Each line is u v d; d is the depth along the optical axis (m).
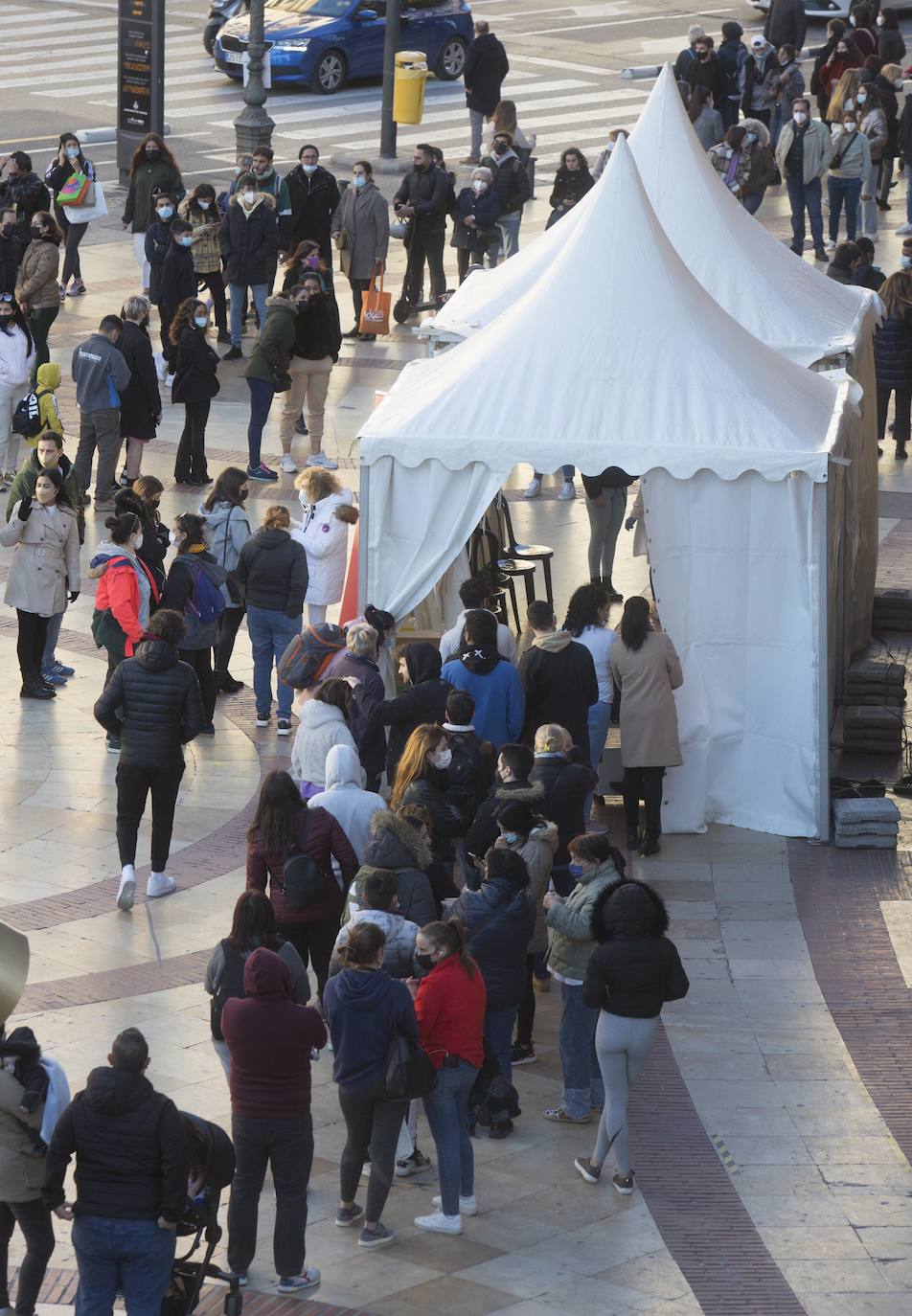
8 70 116.31
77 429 64.31
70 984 32.84
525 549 49.38
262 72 89.69
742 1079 30.58
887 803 40.28
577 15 131.38
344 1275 24.61
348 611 45.28
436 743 32.06
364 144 100.25
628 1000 26.42
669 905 36.94
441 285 77.94
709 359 40.53
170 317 67.38
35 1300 23.30
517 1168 27.86
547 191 94.62
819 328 47.81
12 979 22.86
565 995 28.75
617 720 41.69
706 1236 25.94
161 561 43.44
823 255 84.00
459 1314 23.56
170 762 35.72
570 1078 29.08
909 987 33.91
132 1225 21.00
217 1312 23.58
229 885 37.34
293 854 29.72
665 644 38.34
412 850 28.66
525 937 28.03
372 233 73.19
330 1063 31.05
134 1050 21.28
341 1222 25.86
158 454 62.66
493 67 95.12
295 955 25.83
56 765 42.31
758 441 38.94
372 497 40.47
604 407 39.84
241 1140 23.66
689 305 41.31
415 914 28.19
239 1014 23.53
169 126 102.12
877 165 87.38
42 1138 22.34
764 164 84.00
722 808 40.94
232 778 42.25
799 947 35.34
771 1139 28.80
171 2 136.75
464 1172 26.20
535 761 32.28
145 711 35.44
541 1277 24.64
